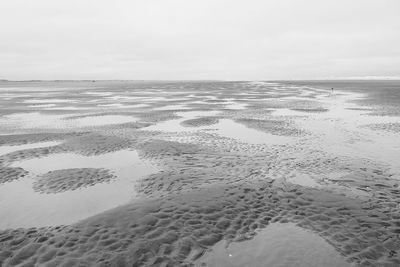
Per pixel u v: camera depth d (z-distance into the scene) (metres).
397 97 49.66
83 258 7.29
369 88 78.38
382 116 29.94
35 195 11.73
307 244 7.98
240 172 13.65
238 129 23.97
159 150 17.44
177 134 22.33
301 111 34.81
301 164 14.80
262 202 10.36
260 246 7.94
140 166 14.98
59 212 10.27
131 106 42.62
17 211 10.37
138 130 24.02
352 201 10.35
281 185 11.87
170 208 9.75
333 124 25.88
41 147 18.73
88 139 20.39
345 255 7.47
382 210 9.70
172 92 76.69
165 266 7.05
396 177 12.87
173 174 13.45
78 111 37.34
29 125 27.62
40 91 88.81
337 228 8.68
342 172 13.57
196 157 16.16
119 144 19.09
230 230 8.66
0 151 18.09
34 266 7.03
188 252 7.61
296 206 10.07
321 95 61.16
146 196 11.38
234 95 62.84
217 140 20.19
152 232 8.36
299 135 21.53
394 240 8.01
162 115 32.28
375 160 15.34
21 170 14.55
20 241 8.25
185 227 8.67
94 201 11.14
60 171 14.30
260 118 29.41
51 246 7.85
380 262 7.17
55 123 28.58
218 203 10.15
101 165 15.26
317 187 11.86
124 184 12.73
